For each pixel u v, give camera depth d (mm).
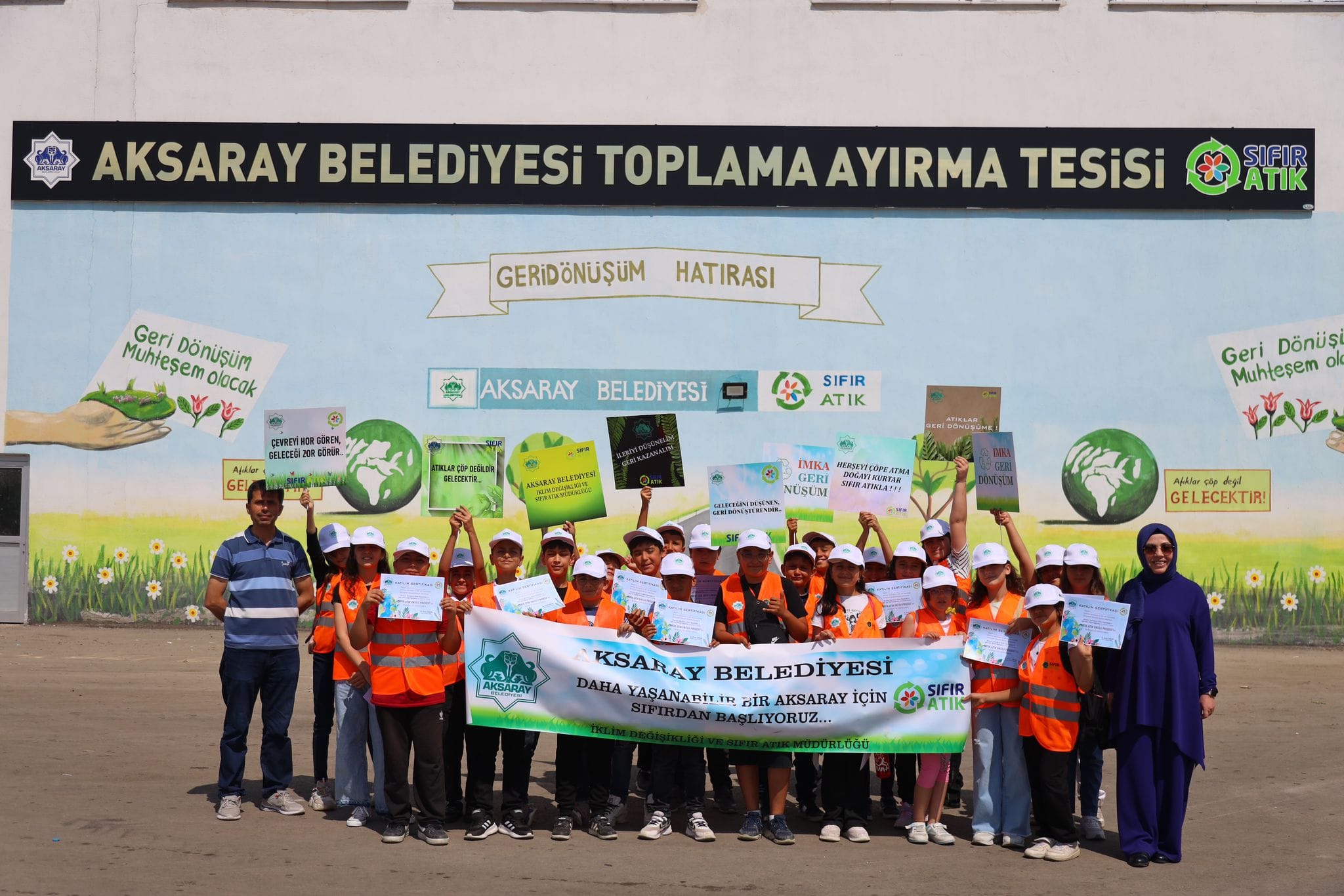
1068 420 17859
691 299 18109
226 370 18094
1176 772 7598
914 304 18031
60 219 18203
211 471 18062
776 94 18172
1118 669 7793
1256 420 17797
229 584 8406
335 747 10633
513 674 7957
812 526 17656
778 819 8008
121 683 13609
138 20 18250
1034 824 7816
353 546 8219
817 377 18016
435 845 7668
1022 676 7863
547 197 18172
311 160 18203
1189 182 17922
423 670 7766
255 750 10555
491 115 18219
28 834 7633
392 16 18250
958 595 8883
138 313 18141
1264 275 17891
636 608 8047
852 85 18109
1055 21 18047
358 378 18094
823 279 18047
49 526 18016
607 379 18062
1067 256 17969
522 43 18203
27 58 18266
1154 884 7102
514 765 8008
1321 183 17922
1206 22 17969
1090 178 17953
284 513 17984
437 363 18109
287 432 9141
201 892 6590
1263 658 16734
